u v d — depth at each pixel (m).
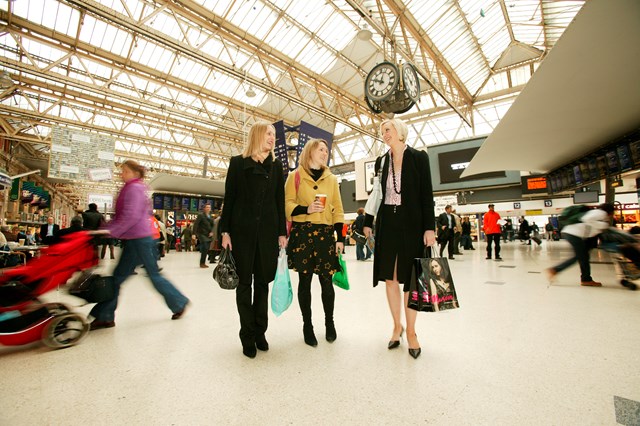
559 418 0.97
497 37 12.42
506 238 15.80
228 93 13.21
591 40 3.19
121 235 2.06
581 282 3.55
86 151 10.88
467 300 2.80
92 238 1.97
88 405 1.09
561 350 1.56
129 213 2.06
